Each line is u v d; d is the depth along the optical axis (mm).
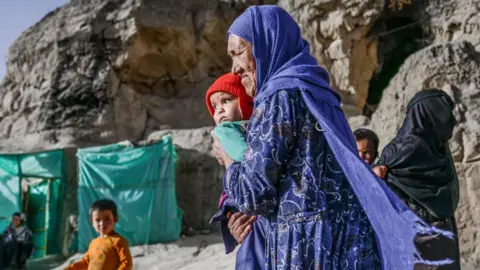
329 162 2096
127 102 20891
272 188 2055
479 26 18906
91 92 20500
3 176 15445
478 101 7766
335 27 20328
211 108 2818
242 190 2066
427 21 20922
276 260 2078
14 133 21281
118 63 20672
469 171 7309
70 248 15625
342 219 2051
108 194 15203
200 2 21391
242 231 2328
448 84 8047
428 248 3393
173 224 15242
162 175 15508
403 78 8727
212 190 17344
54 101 20688
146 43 20922
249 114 2662
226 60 22250
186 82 22031
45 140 20094
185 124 21328
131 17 20344
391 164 3904
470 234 7125
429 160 3838
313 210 2031
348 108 20484
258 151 2061
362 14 20047
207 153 17828
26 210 16219
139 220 15031
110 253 5086
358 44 20688
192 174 17531
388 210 1865
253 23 2270
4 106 22641
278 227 2086
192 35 21188
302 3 20906
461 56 8195
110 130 20281
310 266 2004
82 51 20953
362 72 21000
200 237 15875
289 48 2256
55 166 16062
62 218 16000
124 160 15391
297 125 2100
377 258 2047
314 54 20875
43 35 22250
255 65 2295
